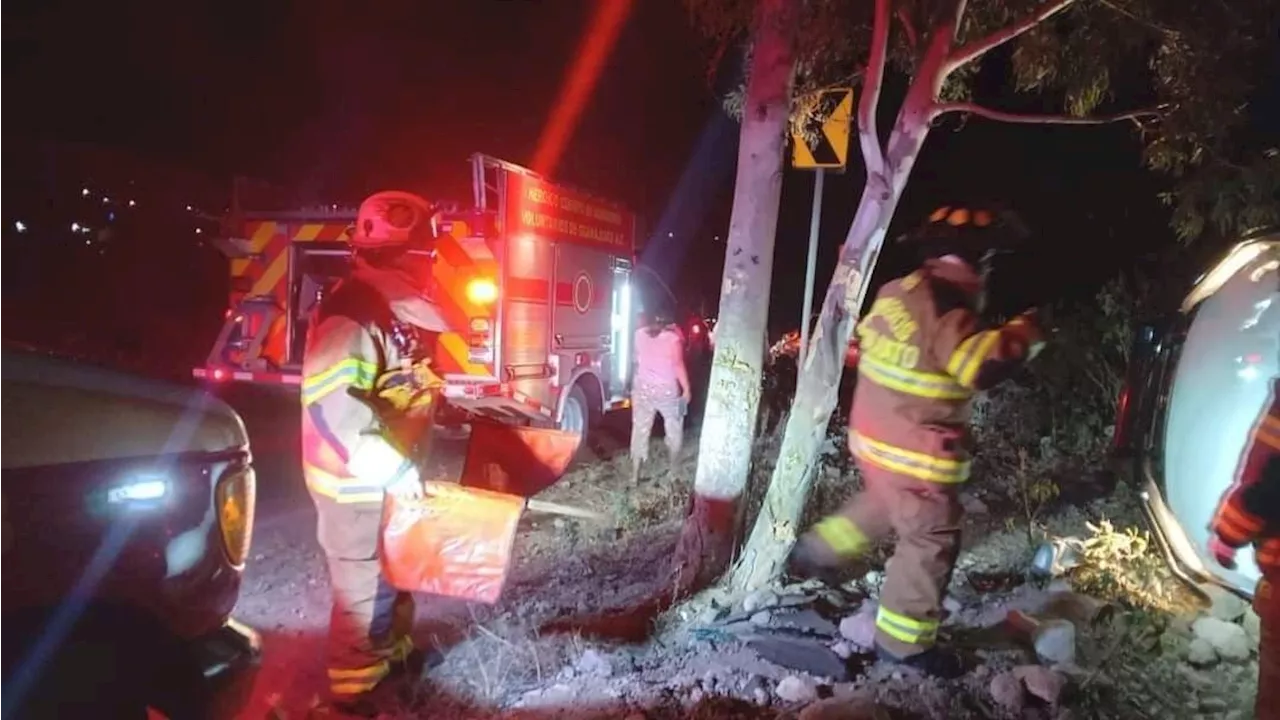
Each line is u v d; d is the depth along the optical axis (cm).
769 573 527
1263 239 493
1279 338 564
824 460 904
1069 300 1277
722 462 534
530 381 973
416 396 435
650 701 434
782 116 524
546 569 661
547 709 430
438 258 909
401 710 433
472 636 521
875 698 423
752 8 589
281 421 1027
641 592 586
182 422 320
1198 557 523
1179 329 547
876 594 553
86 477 285
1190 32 621
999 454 926
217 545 319
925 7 563
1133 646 479
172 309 1914
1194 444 561
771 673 455
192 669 310
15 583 265
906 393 436
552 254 1015
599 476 993
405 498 417
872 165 521
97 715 284
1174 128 634
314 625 559
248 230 1000
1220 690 451
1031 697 429
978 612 531
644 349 962
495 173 918
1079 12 664
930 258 443
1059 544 595
